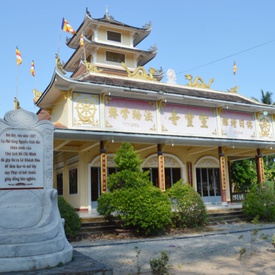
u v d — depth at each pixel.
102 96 18.61
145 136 18.31
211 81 24.16
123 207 13.40
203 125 21.67
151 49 28.67
